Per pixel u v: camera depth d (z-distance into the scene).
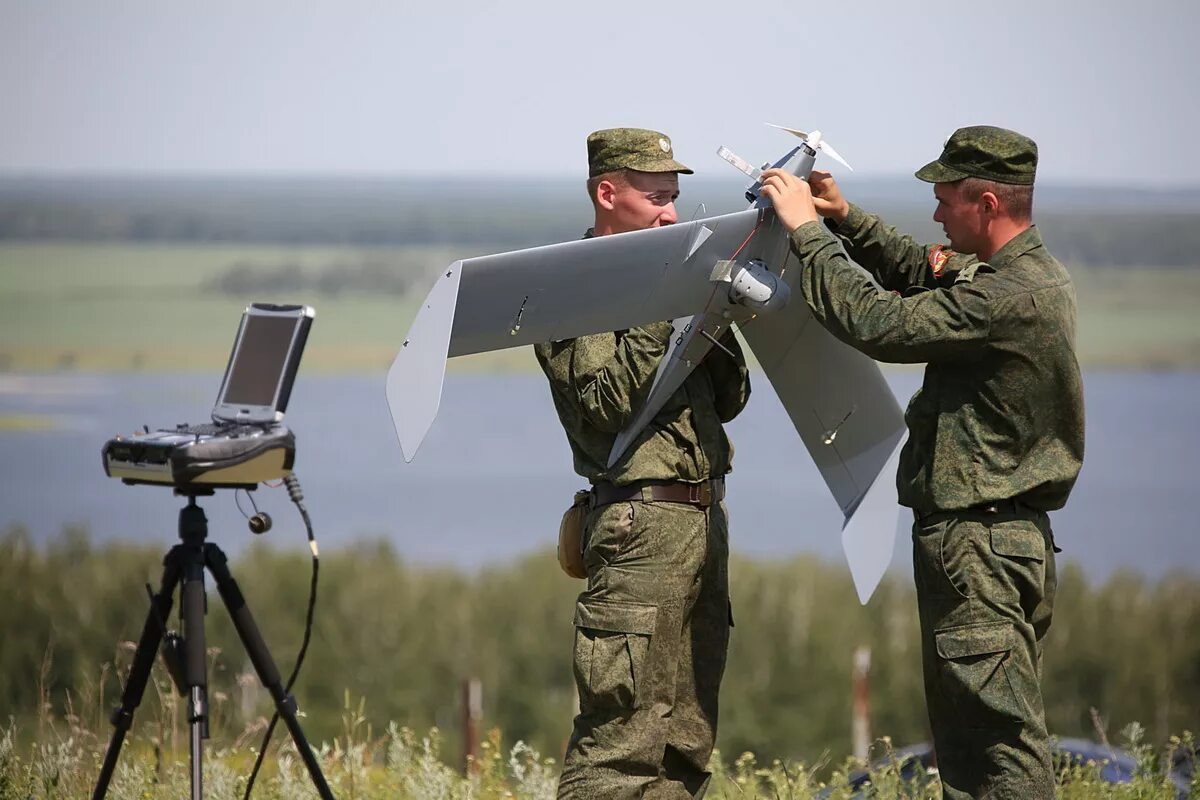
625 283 11.76
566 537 13.20
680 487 12.61
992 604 11.76
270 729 12.55
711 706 13.17
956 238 12.56
